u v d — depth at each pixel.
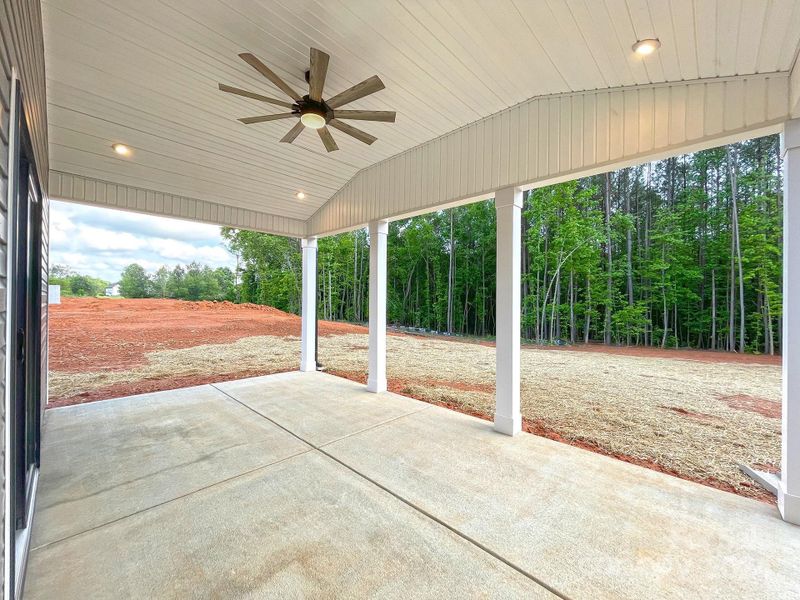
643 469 2.70
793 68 2.04
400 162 4.45
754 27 1.84
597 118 2.85
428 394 5.27
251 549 1.79
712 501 2.27
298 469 2.66
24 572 1.55
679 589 1.55
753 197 10.70
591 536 1.92
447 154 3.91
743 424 3.97
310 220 6.20
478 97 3.18
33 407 2.49
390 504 2.21
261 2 2.14
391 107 3.35
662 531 1.96
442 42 2.46
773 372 6.95
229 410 4.07
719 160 11.91
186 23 2.32
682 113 2.48
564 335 13.75
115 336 9.76
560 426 3.91
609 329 12.82
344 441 3.20
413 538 1.89
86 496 2.27
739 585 1.58
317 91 2.36
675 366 7.67
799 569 1.67
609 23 2.06
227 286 23.05
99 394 5.16
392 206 4.57
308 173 4.89
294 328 12.45
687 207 12.30
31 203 2.66
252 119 2.65
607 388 5.67
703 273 11.89
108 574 1.61
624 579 1.61
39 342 2.88
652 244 13.24
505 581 1.59
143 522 2.01
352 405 4.27
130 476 2.54
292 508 2.16
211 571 1.64
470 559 1.73
